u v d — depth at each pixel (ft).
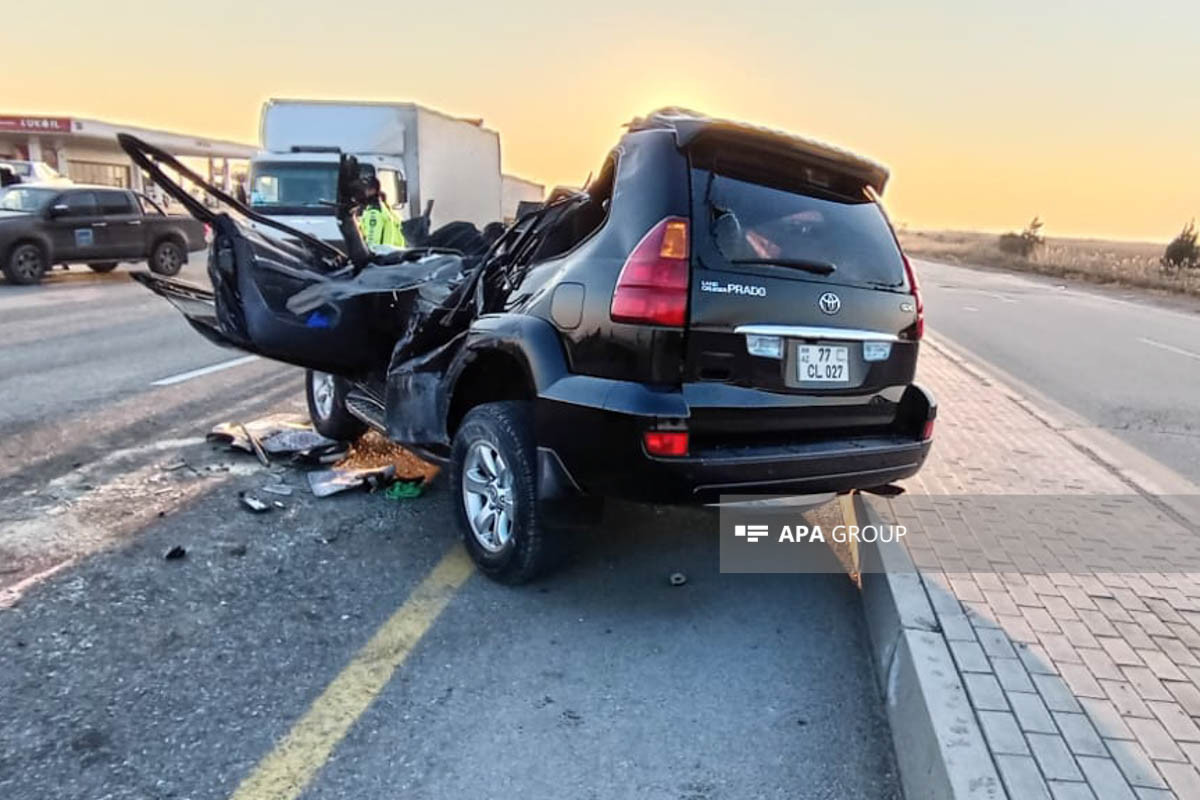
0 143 119.34
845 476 10.84
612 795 7.74
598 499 10.75
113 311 40.42
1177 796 7.11
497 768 8.04
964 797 7.00
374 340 16.26
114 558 12.21
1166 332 51.19
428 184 52.03
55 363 26.48
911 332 11.96
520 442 11.13
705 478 9.65
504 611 11.23
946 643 9.53
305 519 14.10
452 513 14.64
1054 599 10.92
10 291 48.16
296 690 9.16
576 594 11.84
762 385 10.16
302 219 42.06
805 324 10.48
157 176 14.88
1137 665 9.27
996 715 8.14
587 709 9.08
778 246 10.43
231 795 7.50
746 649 10.55
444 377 12.85
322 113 48.67
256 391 23.40
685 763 8.25
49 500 14.40
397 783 7.77
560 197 11.75
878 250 11.64
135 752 8.00
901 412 11.97
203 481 15.71
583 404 9.87
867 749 8.65
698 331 9.61
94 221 54.08
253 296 15.17
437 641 10.36
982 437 20.42
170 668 9.45
